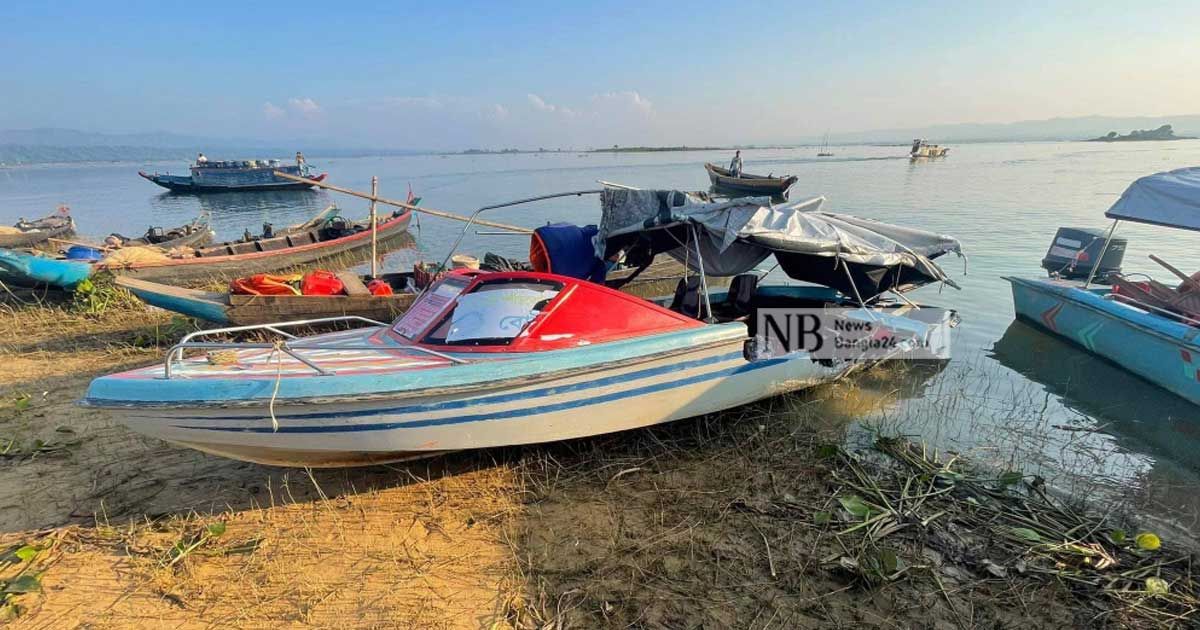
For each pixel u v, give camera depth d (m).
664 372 4.93
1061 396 6.74
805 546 4.01
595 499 4.52
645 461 5.02
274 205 34.91
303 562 3.80
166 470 4.84
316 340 5.21
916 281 6.98
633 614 3.42
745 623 3.36
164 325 8.88
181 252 12.72
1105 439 5.74
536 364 4.36
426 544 4.00
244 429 3.92
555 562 3.85
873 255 5.91
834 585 3.66
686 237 6.22
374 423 4.05
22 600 3.42
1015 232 16.66
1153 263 12.69
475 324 4.77
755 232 5.30
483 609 3.44
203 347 4.04
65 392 6.39
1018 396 6.70
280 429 3.95
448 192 38.03
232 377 4.01
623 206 5.96
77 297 9.83
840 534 4.10
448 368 4.18
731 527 4.21
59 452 5.06
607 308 5.02
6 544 3.90
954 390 6.78
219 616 3.36
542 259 6.17
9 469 4.79
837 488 4.67
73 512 4.27
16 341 8.21
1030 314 9.21
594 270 6.28
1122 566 3.88
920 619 3.41
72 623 3.29
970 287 11.41
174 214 29.67
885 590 3.62
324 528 4.15
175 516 4.20
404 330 5.11
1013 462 5.24
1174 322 6.97
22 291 9.96
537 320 4.77
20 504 4.33
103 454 5.06
